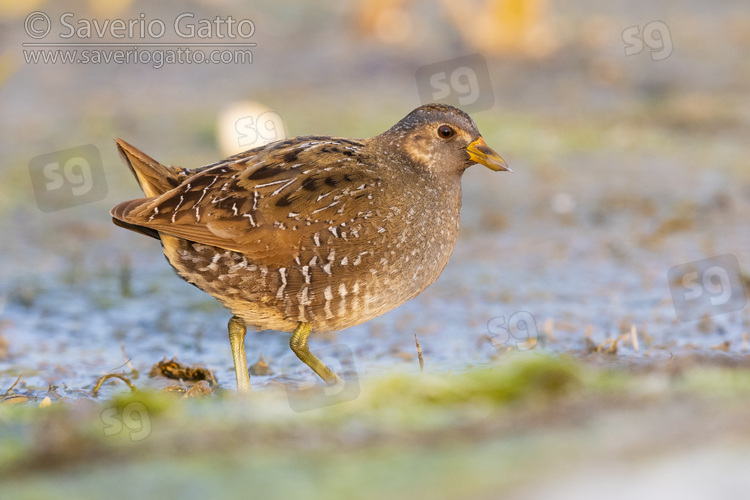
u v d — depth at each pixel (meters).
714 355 8.83
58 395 8.91
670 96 22.19
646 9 28.69
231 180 8.66
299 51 25.12
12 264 14.12
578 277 13.30
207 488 4.55
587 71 23.45
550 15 27.86
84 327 11.80
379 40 25.58
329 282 8.69
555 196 16.75
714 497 4.11
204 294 13.12
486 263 13.96
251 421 5.82
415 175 9.03
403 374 6.52
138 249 14.95
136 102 22.00
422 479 4.53
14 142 19.48
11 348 10.99
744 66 23.92
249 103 20.52
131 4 26.00
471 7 26.39
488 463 4.67
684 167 18.19
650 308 11.98
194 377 9.69
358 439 5.26
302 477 4.64
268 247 8.53
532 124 20.52
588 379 6.60
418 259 9.01
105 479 4.77
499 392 6.33
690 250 14.21
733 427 4.83
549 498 4.21
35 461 5.19
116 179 17.77
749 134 19.97
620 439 4.83
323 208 8.59
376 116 20.64
